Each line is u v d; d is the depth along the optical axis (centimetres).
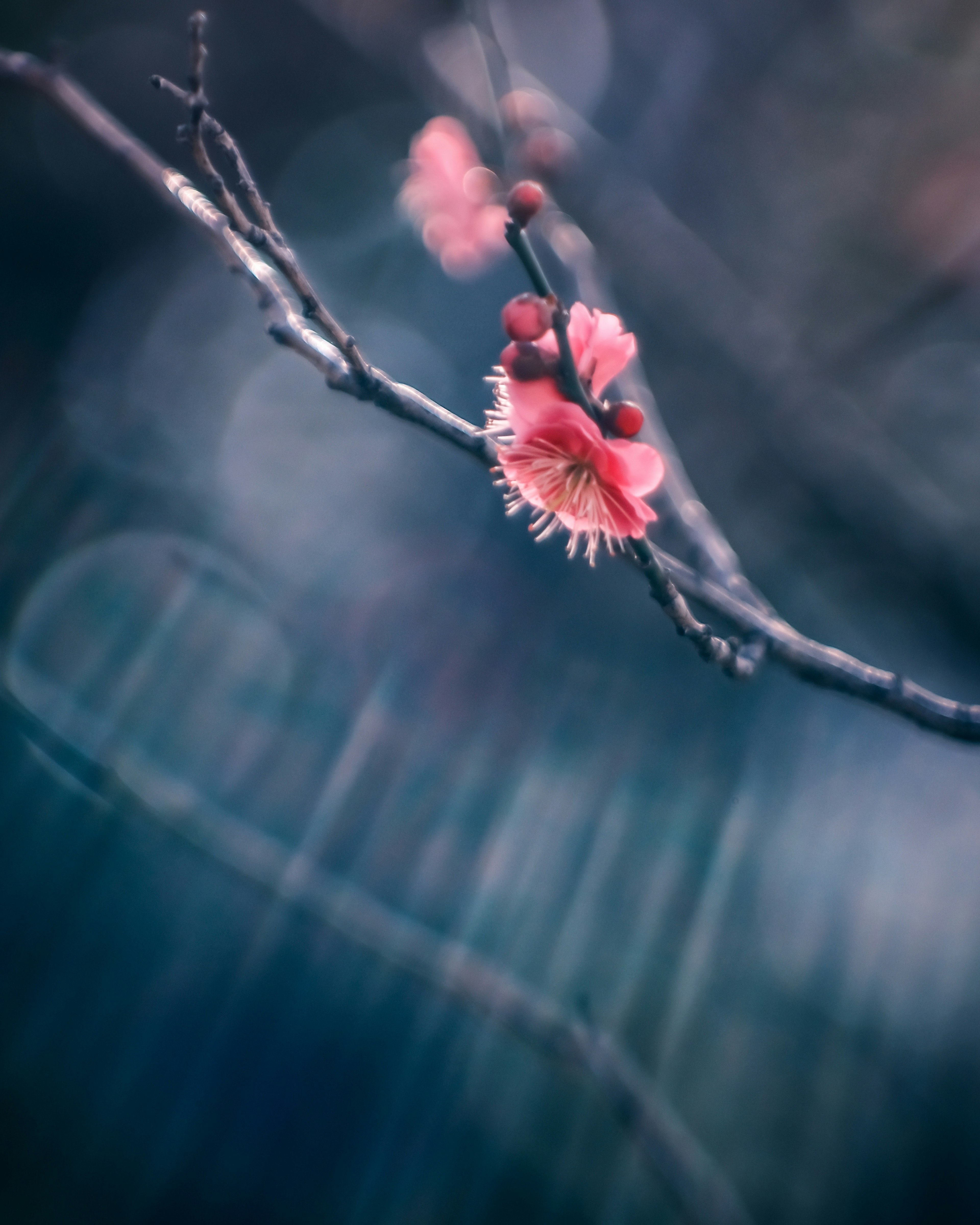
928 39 106
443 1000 87
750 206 119
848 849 105
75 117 49
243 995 89
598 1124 84
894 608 95
